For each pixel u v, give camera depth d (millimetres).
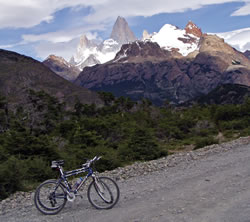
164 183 8727
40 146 19094
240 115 60312
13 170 11758
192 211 5758
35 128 44844
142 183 9172
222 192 6977
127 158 22984
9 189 11086
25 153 18906
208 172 9789
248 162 10992
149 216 5680
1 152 17734
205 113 73875
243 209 5609
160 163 13516
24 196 10047
